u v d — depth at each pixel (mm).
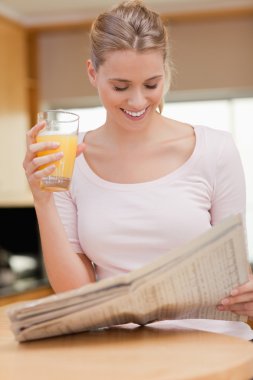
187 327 1054
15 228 3955
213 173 1245
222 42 3775
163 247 1197
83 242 1245
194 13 3676
